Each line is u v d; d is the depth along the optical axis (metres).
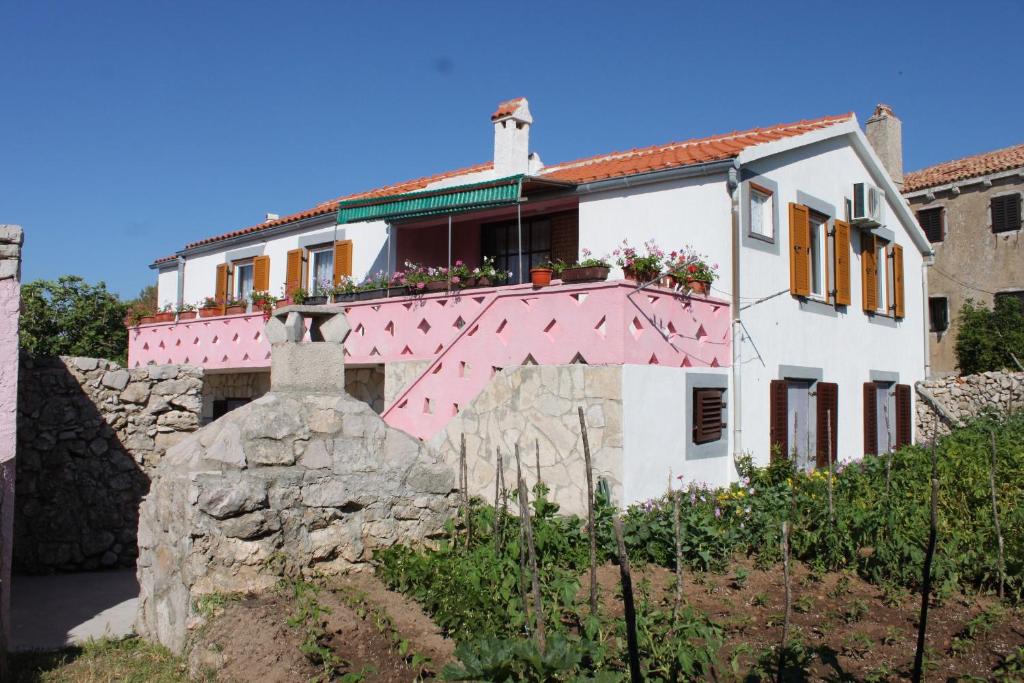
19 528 9.78
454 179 15.60
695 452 10.13
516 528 7.60
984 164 23.19
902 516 8.78
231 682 5.27
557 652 4.79
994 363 20.86
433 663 5.38
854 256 15.01
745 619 6.82
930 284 23.75
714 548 8.22
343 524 6.72
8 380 6.93
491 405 9.69
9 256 7.01
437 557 6.59
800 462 12.91
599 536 8.14
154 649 6.38
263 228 17.05
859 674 5.82
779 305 12.25
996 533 8.24
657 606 6.92
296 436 6.69
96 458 10.34
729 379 11.03
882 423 16.11
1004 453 11.14
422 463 7.27
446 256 15.41
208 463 6.34
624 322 9.05
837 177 14.39
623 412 8.80
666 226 11.63
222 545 6.05
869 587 7.87
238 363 14.84
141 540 7.13
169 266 20.42
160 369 10.89
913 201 24.27
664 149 14.96
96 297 20.73
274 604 5.86
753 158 11.36
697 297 10.46
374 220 13.74
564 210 13.73
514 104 14.59
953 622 6.96
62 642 6.86
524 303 9.97
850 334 14.61
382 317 12.44
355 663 5.37
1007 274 22.19
